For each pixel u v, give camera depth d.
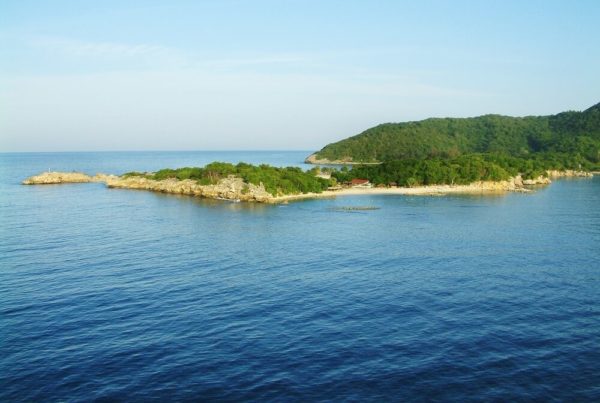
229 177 170.50
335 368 35.31
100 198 155.62
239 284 57.09
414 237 90.25
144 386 32.84
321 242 84.94
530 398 31.14
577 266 65.56
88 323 43.97
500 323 44.06
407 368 35.25
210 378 33.91
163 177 196.25
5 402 30.88
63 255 70.94
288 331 42.34
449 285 56.62
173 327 43.19
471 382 33.19
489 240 86.31
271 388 32.50
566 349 38.38
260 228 100.56
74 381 33.50
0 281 56.81
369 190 194.38
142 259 69.38
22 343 39.50
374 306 49.03
